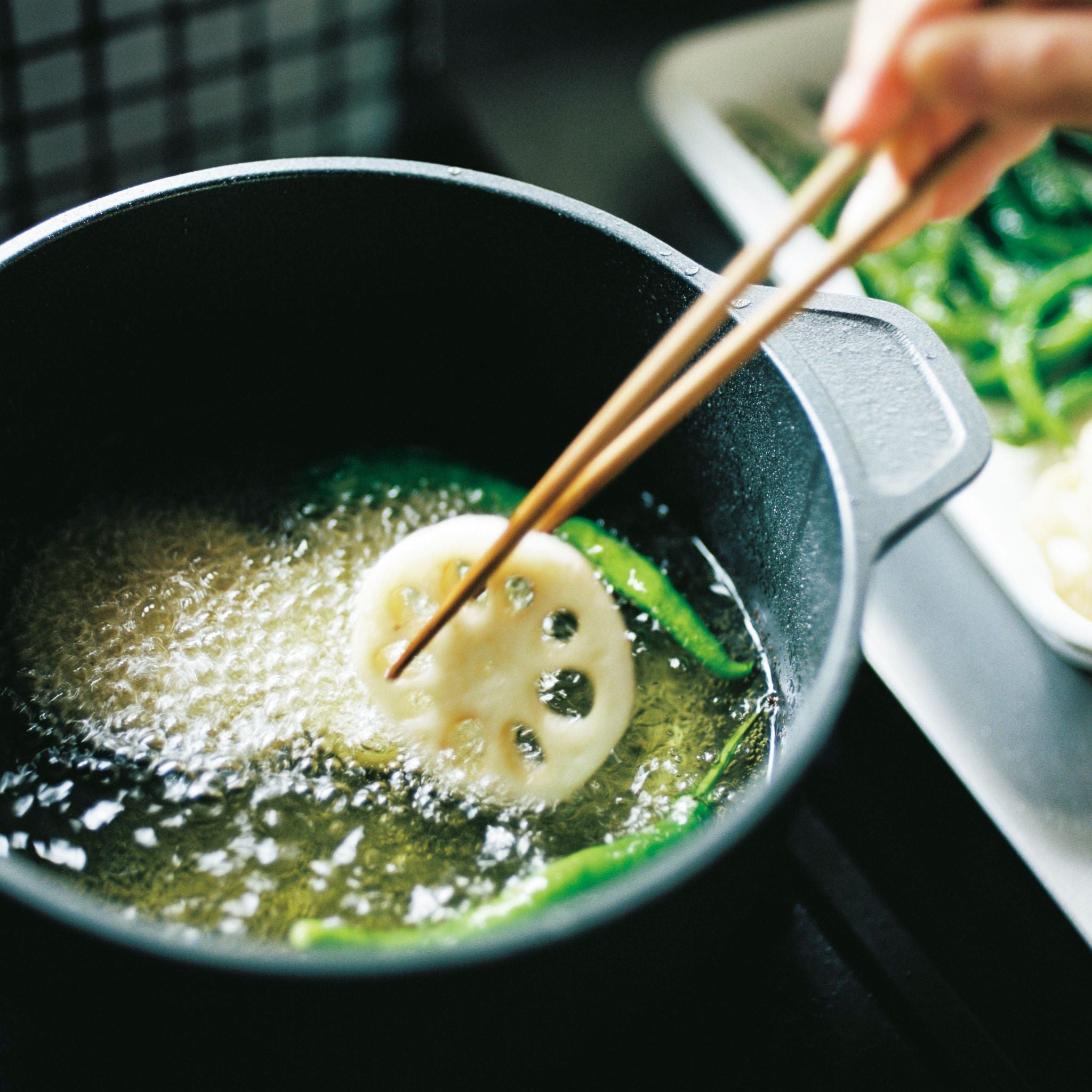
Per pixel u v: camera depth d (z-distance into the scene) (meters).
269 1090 0.51
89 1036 0.51
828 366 0.55
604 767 0.56
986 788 0.60
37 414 0.59
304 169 0.58
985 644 0.64
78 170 0.81
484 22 0.86
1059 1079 0.58
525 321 0.61
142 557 0.60
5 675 0.57
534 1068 0.52
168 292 0.59
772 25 0.81
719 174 0.75
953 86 0.48
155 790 0.55
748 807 0.48
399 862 0.54
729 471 0.59
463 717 0.56
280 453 0.62
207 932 0.53
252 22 0.81
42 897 0.47
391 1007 0.48
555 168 0.79
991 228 0.77
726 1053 0.57
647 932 0.50
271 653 0.58
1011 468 0.69
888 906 0.60
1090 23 0.47
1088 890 0.59
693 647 0.59
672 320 0.58
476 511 0.62
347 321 0.62
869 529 0.52
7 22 0.74
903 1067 0.58
